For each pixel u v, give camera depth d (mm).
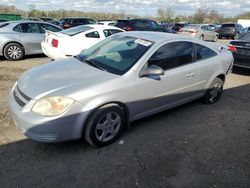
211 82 5484
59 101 3340
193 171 3434
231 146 4082
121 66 4039
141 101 4094
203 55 5219
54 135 3381
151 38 4547
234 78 8336
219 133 4480
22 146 3773
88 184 3111
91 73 3898
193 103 5797
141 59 4066
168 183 3191
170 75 4434
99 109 3609
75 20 20688
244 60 8289
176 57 4625
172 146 3986
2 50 9297
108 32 8914
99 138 3746
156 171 3395
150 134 4305
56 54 8016
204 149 3959
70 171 3311
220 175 3381
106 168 3402
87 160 3539
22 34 9531
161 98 4422
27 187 3012
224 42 23109
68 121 3400
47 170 3305
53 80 3670
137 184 3152
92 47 4965
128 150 3816
